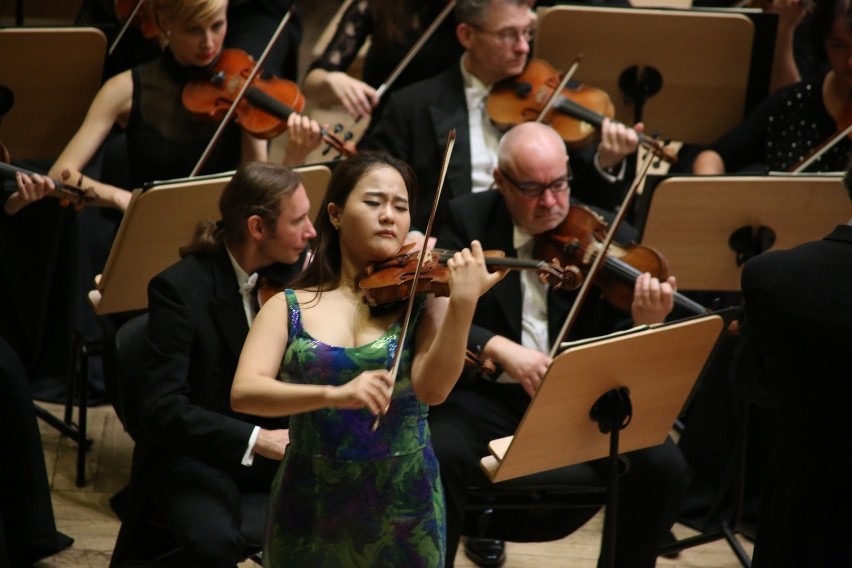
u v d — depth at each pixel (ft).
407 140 41.09
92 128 38.91
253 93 39.96
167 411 29.63
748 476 37.50
